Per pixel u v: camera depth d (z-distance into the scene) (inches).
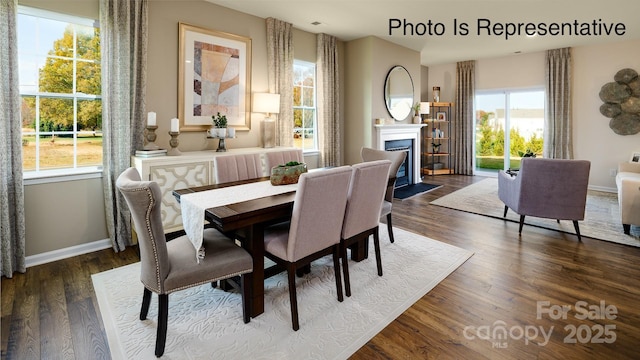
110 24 123.5
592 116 243.8
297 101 207.0
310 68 213.6
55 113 122.3
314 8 166.2
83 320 82.9
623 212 142.0
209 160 138.8
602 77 238.2
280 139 189.8
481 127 305.0
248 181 113.3
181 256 76.2
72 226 123.9
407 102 250.7
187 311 86.9
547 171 134.7
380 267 105.6
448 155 318.3
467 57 284.5
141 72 134.0
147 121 135.8
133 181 70.9
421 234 145.6
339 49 226.1
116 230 129.6
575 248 128.6
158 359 69.0
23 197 109.7
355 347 72.6
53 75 120.8
